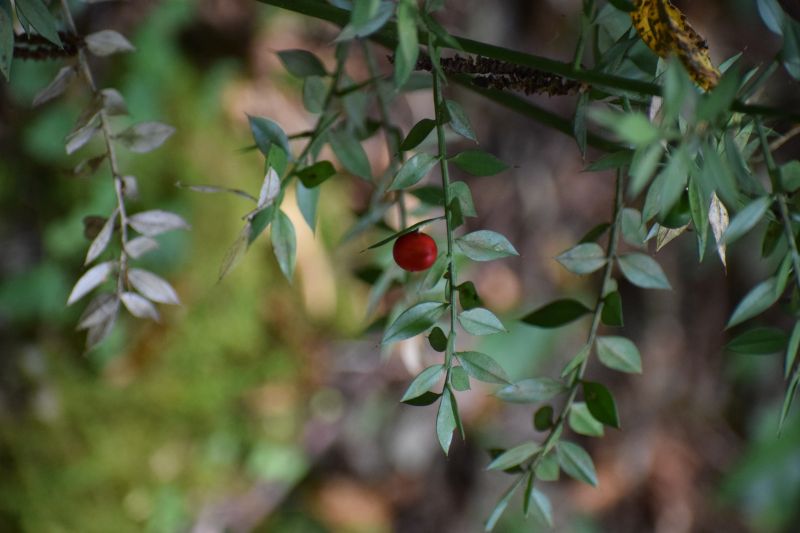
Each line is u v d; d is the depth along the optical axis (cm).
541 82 67
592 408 67
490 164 64
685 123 63
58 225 118
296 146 131
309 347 136
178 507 125
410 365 78
